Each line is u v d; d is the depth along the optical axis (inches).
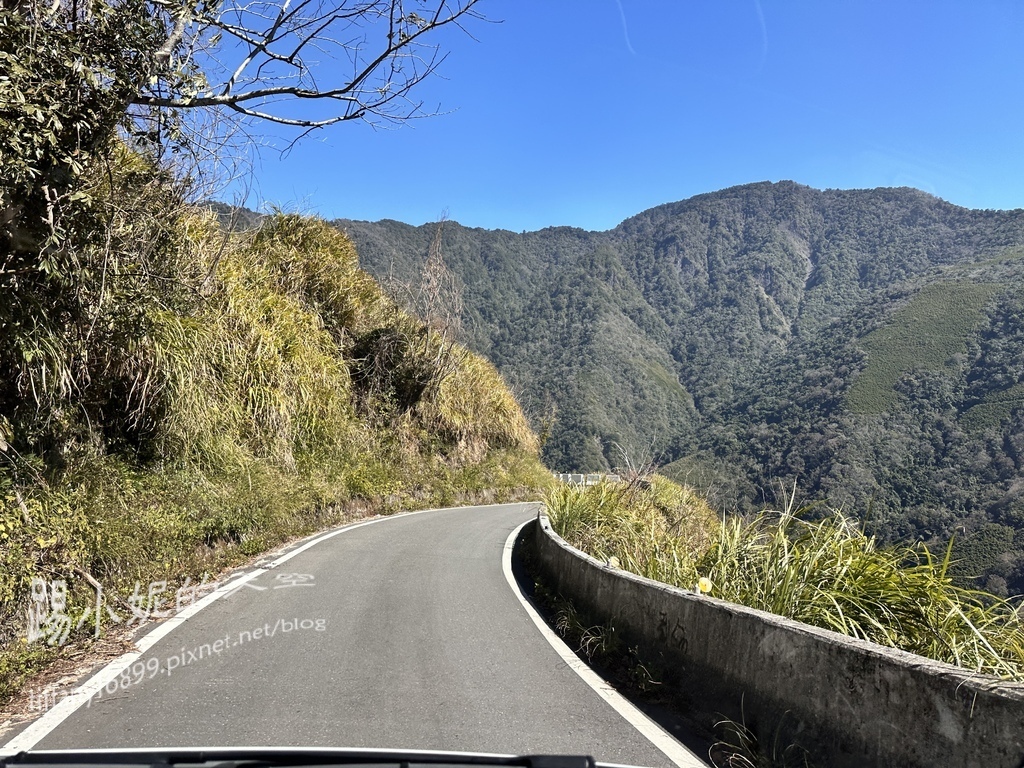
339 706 174.7
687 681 192.9
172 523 331.3
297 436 601.3
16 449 273.1
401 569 378.6
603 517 440.1
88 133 228.7
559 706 186.1
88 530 264.2
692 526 426.9
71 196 230.5
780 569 217.9
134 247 333.7
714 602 193.9
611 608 254.7
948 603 191.2
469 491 951.6
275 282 714.2
